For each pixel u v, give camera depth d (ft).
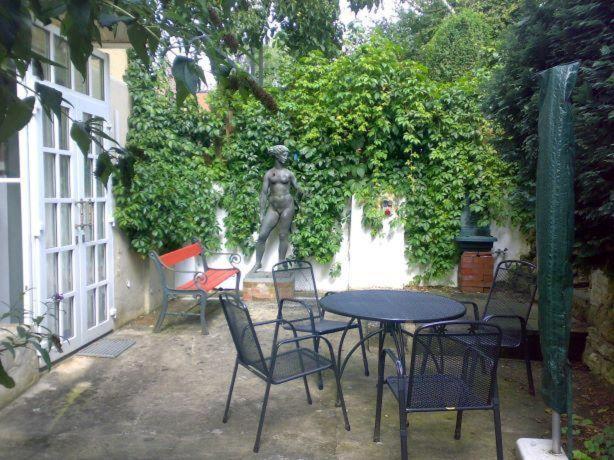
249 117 24.35
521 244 24.97
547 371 8.96
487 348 8.56
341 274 25.71
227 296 10.83
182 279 24.80
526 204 15.98
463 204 24.75
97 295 16.98
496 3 41.19
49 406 11.77
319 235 24.77
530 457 8.87
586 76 10.68
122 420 11.14
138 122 20.63
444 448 10.09
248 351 10.59
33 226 13.16
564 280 8.62
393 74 23.76
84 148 4.29
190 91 3.91
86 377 13.62
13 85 3.78
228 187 24.68
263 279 22.61
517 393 12.94
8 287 13.65
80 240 15.66
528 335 15.25
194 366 14.62
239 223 24.79
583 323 16.12
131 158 4.74
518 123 14.53
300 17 19.33
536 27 12.80
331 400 12.38
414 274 25.63
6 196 13.58
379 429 10.32
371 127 24.31
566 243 8.56
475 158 24.31
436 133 24.22
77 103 15.21
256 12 16.48
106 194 17.46
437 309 11.16
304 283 23.07
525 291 14.97
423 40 50.01
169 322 19.53
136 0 4.39
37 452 9.71
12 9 3.16
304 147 24.45
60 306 14.71
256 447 9.84
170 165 21.90
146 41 4.43
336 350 16.39
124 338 17.25
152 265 21.52
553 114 8.60
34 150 13.15
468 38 36.86
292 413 11.62
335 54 25.27
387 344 16.26
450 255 25.27
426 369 8.75
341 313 10.75
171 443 10.16
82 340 15.87
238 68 4.90
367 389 13.12
